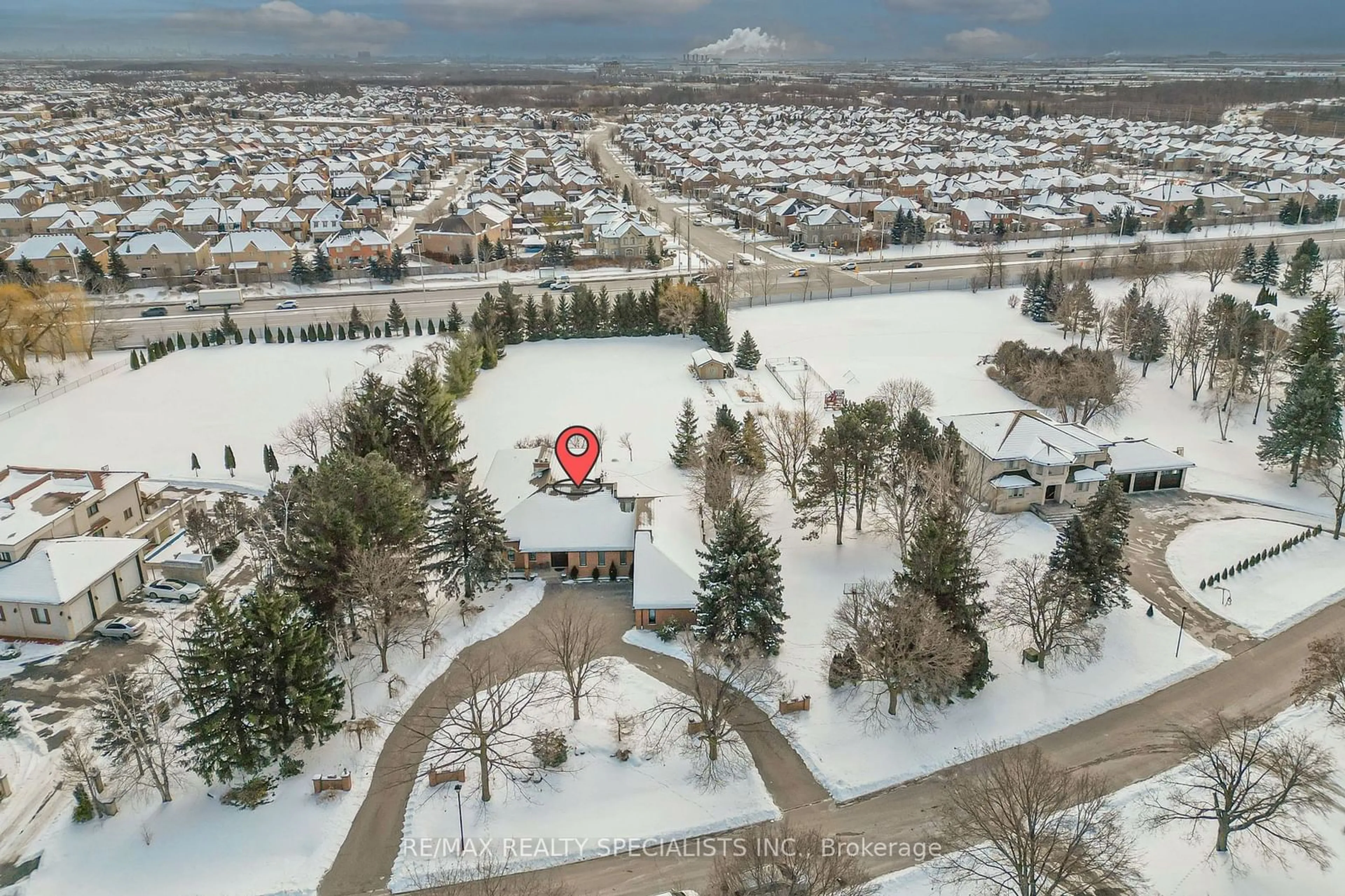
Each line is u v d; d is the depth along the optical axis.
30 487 77.50
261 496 89.44
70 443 100.44
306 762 55.66
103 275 162.62
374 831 50.97
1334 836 49.47
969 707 60.47
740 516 63.34
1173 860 48.25
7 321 112.44
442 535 73.69
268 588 60.75
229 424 105.94
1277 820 50.34
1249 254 156.88
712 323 132.62
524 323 135.88
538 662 64.94
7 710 58.97
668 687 62.41
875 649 58.44
